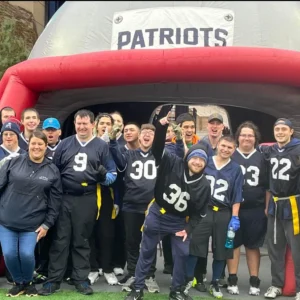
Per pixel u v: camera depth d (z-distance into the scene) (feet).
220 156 13.00
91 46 18.94
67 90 18.29
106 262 13.99
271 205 13.07
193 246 12.76
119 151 13.19
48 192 12.32
